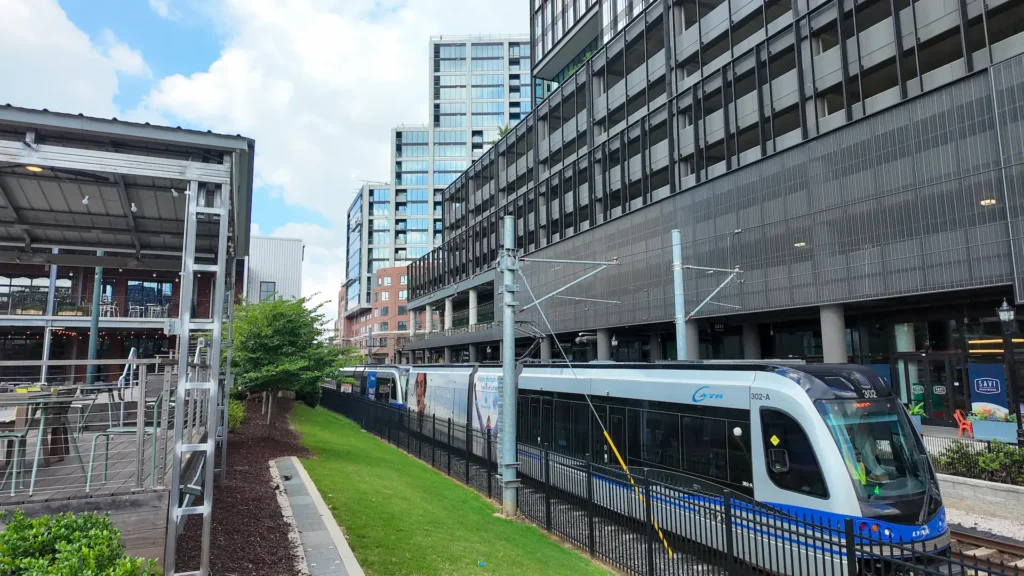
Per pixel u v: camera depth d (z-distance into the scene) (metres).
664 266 29.64
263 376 16.92
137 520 6.16
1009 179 16.94
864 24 23.16
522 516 13.21
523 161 48.34
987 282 17.36
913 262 19.17
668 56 32.06
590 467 10.94
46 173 7.61
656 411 11.93
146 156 6.37
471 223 58.56
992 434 18.33
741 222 25.39
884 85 22.95
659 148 31.50
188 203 6.45
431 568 8.07
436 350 72.00
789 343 29.77
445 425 20.28
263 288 52.84
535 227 44.53
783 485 8.99
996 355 21.38
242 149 6.64
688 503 9.04
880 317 25.41
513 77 124.81
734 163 27.03
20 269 24.09
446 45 125.31
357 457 17.36
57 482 7.14
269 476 12.43
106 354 28.05
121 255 10.62
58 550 4.41
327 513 9.69
